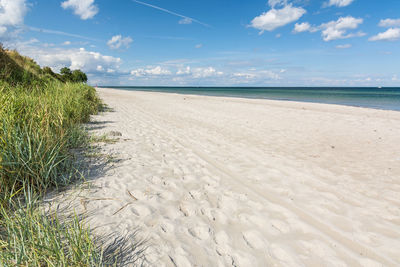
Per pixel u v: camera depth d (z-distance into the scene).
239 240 1.96
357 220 2.30
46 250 1.52
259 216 2.32
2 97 3.07
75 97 7.08
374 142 5.67
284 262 1.73
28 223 1.69
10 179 2.26
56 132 3.40
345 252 1.84
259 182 3.18
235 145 5.18
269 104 17.11
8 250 1.48
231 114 10.94
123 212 2.25
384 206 2.58
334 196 2.80
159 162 3.80
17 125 2.77
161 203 2.48
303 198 2.74
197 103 17.28
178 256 1.72
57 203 2.28
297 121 8.97
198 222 2.18
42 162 2.50
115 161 3.67
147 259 1.66
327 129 7.34
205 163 3.87
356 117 10.17
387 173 3.59
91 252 1.57
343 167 3.86
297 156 4.45
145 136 5.68
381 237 2.04
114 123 7.31
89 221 2.04
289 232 2.09
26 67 9.84
